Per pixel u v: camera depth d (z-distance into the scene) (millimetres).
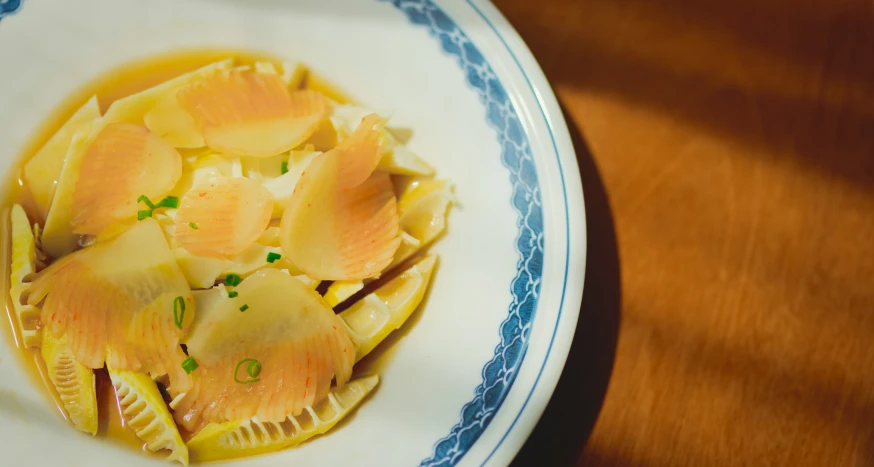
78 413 426
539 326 433
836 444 458
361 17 466
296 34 473
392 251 450
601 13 501
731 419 458
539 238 444
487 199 455
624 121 489
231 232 442
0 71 448
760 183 486
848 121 498
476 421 425
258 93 459
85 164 445
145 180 446
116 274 431
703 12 506
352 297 455
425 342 447
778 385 463
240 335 432
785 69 502
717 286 472
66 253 448
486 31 459
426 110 467
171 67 473
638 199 480
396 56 468
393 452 426
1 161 449
